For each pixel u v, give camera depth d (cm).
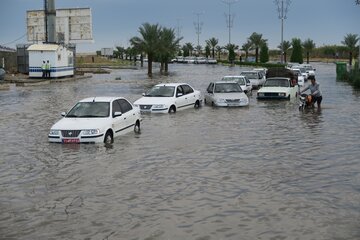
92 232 737
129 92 3588
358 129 1758
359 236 710
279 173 1095
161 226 760
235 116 2172
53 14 5738
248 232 731
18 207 864
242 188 973
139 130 1747
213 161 1227
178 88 2427
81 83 4738
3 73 4734
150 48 6612
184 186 992
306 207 848
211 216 805
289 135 1630
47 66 5094
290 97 2928
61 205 873
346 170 1120
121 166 1171
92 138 1433
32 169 1152
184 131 1727
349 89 3831
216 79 5291
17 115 2228
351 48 9669
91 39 7100
